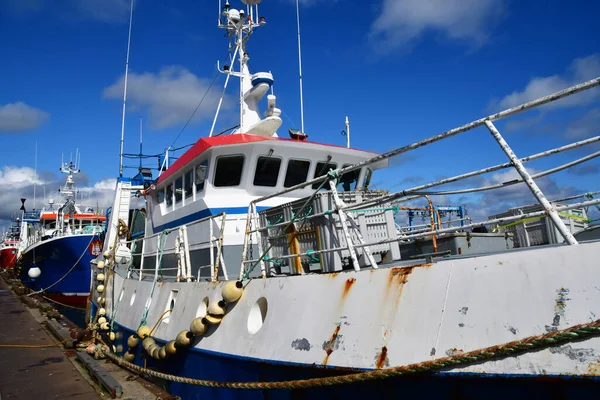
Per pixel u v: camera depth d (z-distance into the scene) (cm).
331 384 339
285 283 431
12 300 1775
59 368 767
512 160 280
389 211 480
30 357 846
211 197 711
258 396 434
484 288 282
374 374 311
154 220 977
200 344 527
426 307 307
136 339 728
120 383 675
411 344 307
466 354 272
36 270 2027
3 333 1086
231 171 711
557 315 247
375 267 367
